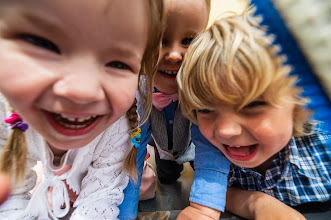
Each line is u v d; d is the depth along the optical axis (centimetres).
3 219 41
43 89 27
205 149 59
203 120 45
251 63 35
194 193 54
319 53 28
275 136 40
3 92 27
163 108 74
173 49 55
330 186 55
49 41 26
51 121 32
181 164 91
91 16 24
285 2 30
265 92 36
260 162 47
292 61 32
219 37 40
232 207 57
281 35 32
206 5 55
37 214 46
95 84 28
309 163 56
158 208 75
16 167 40
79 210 47
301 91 34
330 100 32
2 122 42
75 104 28
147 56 43
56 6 23
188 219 50
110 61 30
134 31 29
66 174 48
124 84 32
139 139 56
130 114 52
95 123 35
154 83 65
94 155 51
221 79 37
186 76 43
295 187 56
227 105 39
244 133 41
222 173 55
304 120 42
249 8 44
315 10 27
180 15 50
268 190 59
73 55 27
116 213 51
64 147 34
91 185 50
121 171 53
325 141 55
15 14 24
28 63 25
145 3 31
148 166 79
